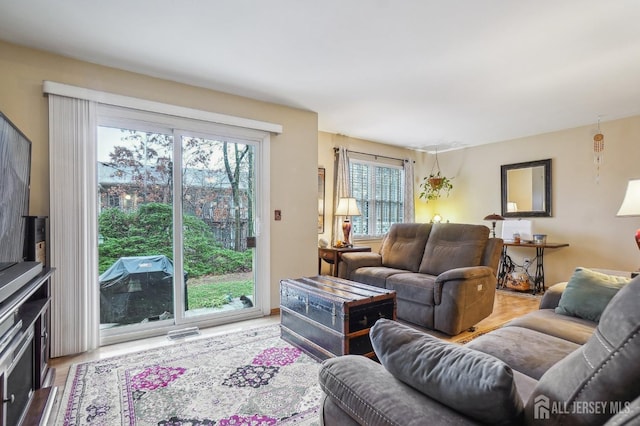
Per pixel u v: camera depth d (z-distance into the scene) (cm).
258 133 366
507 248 529
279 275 377
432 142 576
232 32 234
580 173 470
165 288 314
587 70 294
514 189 538
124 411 182
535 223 513
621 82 320
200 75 303
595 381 71
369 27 228
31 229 209
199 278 331
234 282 352
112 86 285
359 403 96
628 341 68
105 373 226
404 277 346
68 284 259
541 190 506
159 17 216
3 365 127
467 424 80
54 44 249
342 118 439
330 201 523
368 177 575
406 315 336
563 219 484
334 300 232
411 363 97
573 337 172
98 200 283
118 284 291
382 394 95
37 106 255
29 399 174
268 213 369
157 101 306
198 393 201
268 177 370
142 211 304
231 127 348
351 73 301
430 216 655
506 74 303
